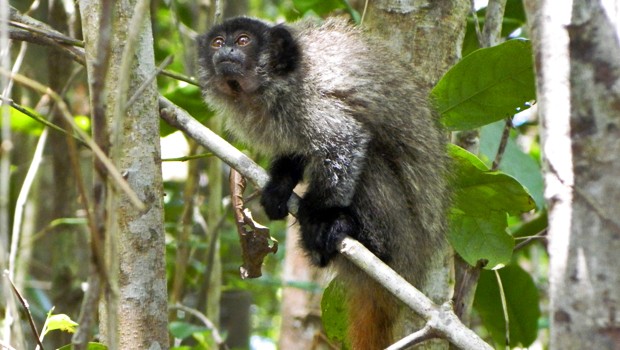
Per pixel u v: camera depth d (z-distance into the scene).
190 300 13.03
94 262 4.20
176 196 13.67
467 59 7.42
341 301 8.88
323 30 8.77
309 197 8.09
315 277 11.19
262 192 8.27
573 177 3.95
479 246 8.09
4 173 4.27
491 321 9.81
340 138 8.00
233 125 9.07
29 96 13.05
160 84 13.38
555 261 3.99
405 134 8.17
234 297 14.27
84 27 6.46
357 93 8.14
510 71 7.45
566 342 3.92
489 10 8.59
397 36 8.42
